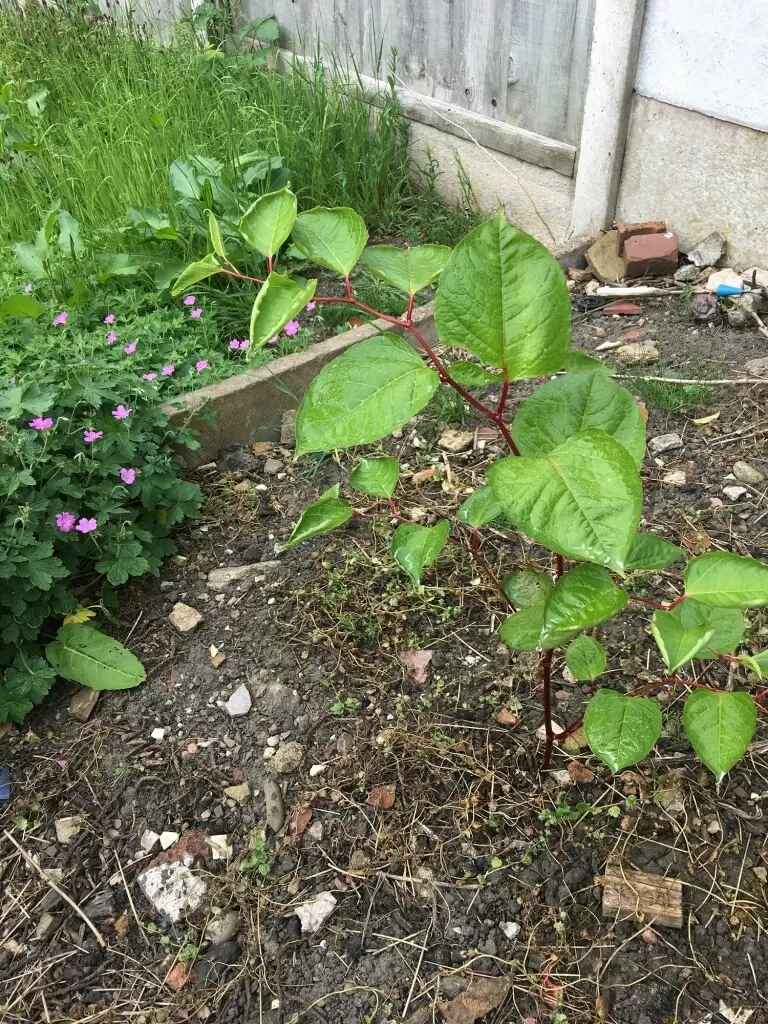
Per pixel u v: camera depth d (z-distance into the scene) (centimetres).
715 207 322
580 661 153
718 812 177
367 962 163
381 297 336
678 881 168
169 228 337
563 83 349
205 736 203
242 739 202
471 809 182
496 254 112
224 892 176
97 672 215
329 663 214
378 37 424
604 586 118
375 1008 157
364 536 248
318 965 164
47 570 211
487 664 209
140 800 193
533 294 112
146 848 185
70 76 494
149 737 205
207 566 247
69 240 345
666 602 215
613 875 169
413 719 200
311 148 395
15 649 217
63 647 218
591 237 359
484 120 386
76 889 180
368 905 171
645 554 140
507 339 114
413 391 116
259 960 166
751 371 282
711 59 294
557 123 361
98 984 166
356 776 191
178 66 468
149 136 407
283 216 128
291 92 429
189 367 292
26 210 400
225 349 320
